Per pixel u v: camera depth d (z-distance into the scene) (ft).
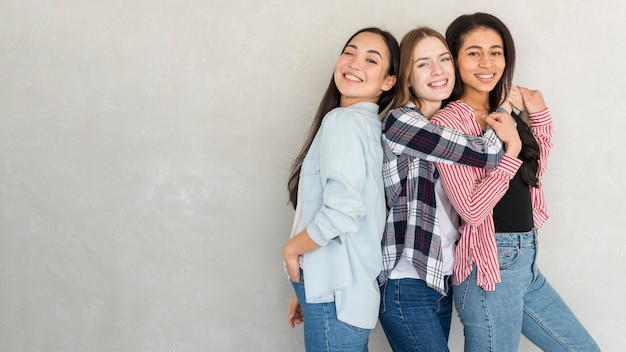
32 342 8.18
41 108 7.98
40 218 8.08
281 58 8.10
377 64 6.64
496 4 8.20
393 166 6.47
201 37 8.02
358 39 6.76
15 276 8.11
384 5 8.14
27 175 8.04
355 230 5.93
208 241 8.24
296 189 7.27
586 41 8.24
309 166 6.44
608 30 8.23
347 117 6.22
